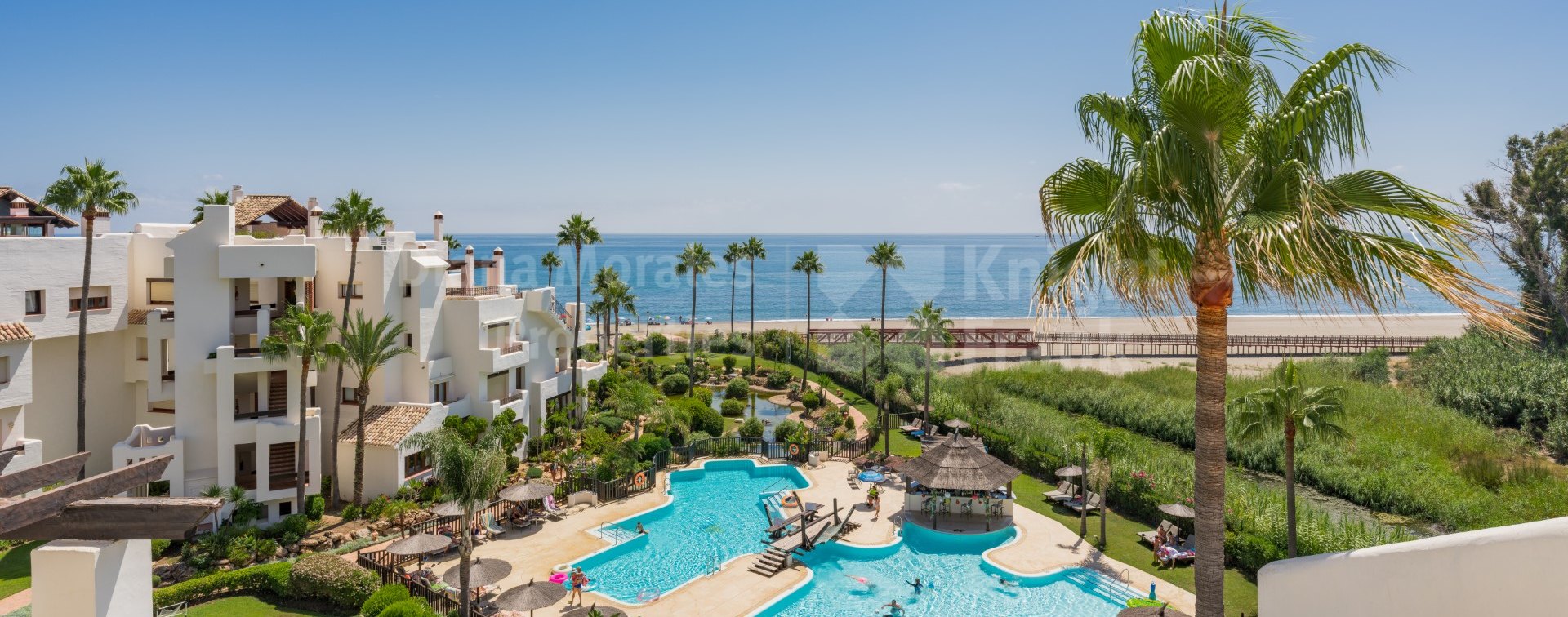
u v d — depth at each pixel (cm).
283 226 4972
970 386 6550
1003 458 4862
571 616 2630
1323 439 2842
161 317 3772
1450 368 6369
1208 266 1247
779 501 4169
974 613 2914
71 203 3353
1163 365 7981
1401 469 4262
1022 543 3506
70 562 831
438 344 4497
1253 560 3064
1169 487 3881
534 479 4197
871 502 4019
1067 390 6475
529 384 5050
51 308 3528
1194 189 1186
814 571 3316
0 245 3312
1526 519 3584
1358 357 7506
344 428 4116
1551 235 6438
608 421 5159
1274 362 8175
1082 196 1397
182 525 852
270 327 3925
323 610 2820
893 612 2919
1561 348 6303
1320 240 1091
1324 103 1135
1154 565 3244
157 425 3978
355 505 3784
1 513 799
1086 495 3841
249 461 4000
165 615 2575
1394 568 584
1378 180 1162
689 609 2880
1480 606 519
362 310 4203
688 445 4906
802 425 5241
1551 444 4912
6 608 2514
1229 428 4894
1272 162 1191
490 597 2905
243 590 2930
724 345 9306
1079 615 2880
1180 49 1238
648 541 3631
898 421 5862
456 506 3309
